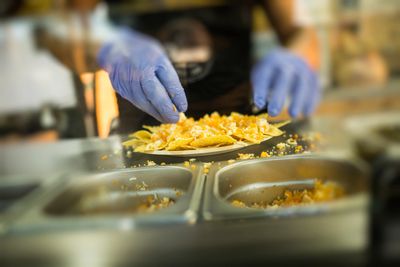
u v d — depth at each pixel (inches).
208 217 19.5
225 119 28.6
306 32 23.3
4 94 25.3
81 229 19.3
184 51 29.4
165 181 25.2
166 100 26.5
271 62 23.7
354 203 18.9
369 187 19.3
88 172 24.2
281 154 25.0
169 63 27.0
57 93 26.0
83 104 26.4
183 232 18.9
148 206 23.5
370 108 21.8
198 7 29.2
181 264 18.1
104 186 24.2
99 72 25.8
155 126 28.3
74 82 26.0
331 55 22.7
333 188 21.7
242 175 25.0
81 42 24.9
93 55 25.3
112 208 22.3
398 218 18.2
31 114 25.9
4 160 24.4
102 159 26.0
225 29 28.7
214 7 28.7
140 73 26.1
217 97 28.5
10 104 25.5
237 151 26.7
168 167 25.4
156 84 26.2
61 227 19.4
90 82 26.1
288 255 17.9
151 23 29.3
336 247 17.8
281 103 23.3
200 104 29.0
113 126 27.5
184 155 26.7
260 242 18.3
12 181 22.7
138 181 25.1
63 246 18.7
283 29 24.1
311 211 18.9
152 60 26.6
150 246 18.4
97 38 25.1
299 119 26.3
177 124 28.8
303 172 24.3
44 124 26.1
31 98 25.7
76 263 18.4
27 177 23.0
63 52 25.0
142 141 27.9
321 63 22.9
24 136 26.0
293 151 25.0
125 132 27.8
